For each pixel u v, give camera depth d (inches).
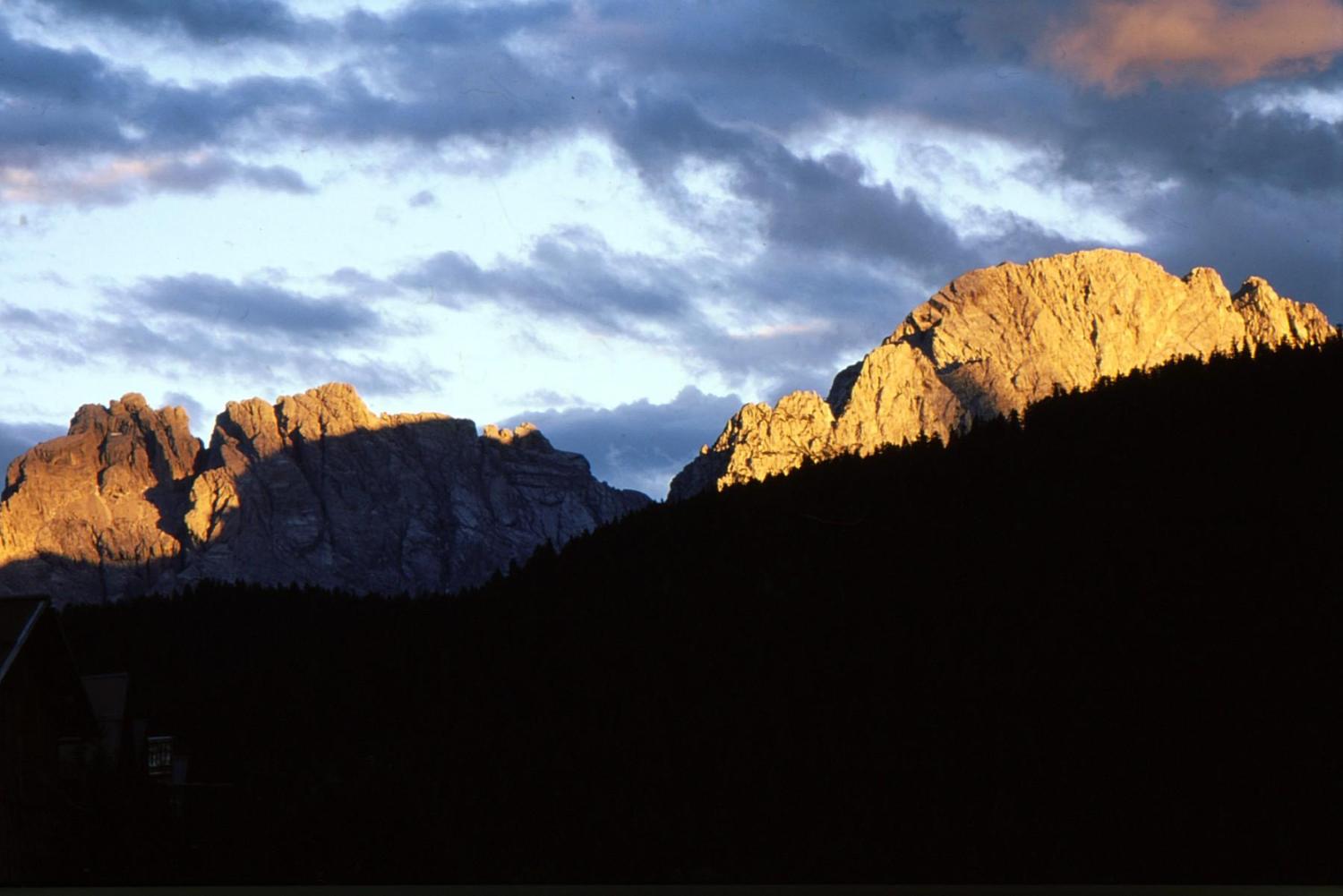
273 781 3703.3
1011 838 3858.3
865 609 5826.8
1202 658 4864.7
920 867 3764.8
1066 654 5093.5
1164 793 4025.6
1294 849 3641.7
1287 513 5634.8
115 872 2331.4
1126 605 5324.8
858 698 5073.8
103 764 2421.3
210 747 5403.5
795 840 4013.3
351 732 5536.4
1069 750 4424.2
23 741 2137.1
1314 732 4279.0
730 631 5885.8
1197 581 5354.3
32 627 2092.8
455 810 3939.5
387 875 3435.0
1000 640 5295.3
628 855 3880.4
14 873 2069.4
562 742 4960.6
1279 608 5059.1
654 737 4916.3
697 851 3951.8
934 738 4670.3
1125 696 4712.1
